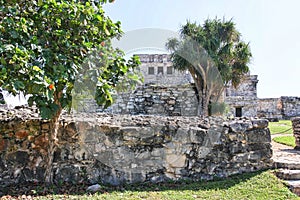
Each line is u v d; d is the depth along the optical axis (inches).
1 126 182.7
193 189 174.4
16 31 136.5
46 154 183.6
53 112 145.1
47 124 186.5
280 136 378.9
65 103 165.0
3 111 209.9
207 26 489.4
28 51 132.0
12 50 123.4
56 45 149.9
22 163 181.8
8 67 124.4
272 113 805.2
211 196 161.9
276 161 209.0
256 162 202.8
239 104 751.7
